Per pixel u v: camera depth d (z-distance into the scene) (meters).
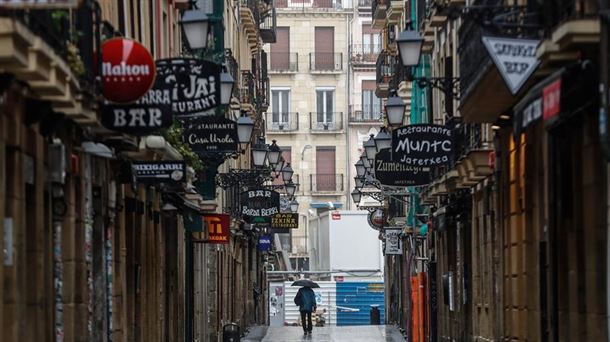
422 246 96.31
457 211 70.69
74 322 44.66
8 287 35.38
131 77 39.91
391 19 104.44
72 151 43.84
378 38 174.75
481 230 64.62
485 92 46.88
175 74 45.50
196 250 83.94
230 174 91.38
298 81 174.38
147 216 61.31
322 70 174.00
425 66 83.25
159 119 41.44
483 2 46.22
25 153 37.44
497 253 59.19
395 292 120.62
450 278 76.19
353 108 174.12
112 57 39.97
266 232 135.12
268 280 150.25
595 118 39.22
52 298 42.12
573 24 34.91
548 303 47.94
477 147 59.06
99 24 41.25
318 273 140.75
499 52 37.88
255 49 126.19
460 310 72.69
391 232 101.44
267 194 104.56
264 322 143.75
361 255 140.00
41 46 32.78
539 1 39.47
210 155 68.31
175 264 72.25
